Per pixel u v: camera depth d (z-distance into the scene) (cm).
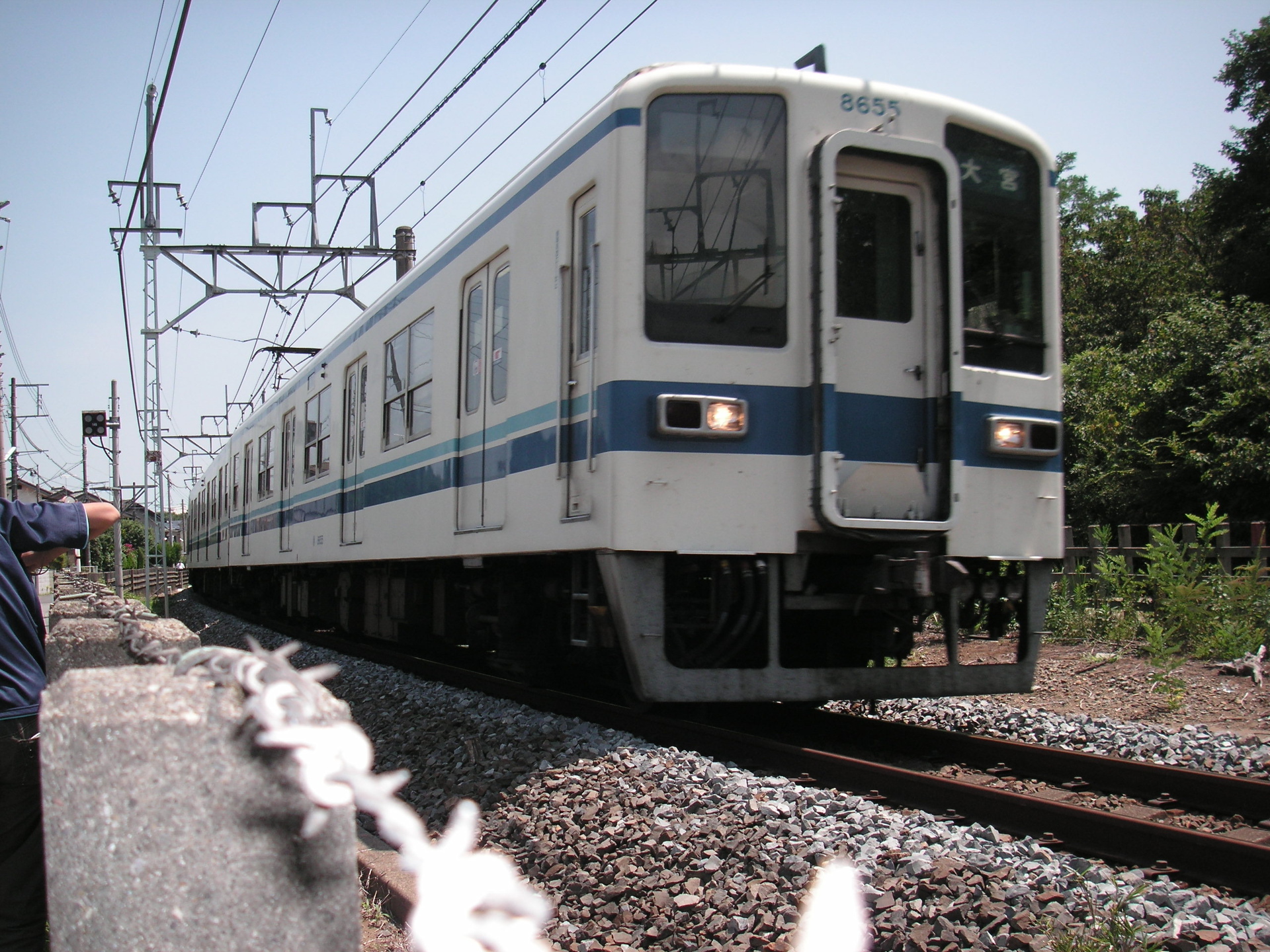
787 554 533
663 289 523
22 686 268
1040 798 395
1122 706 699
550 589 672
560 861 372
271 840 116
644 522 508
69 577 1045
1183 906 296
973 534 559
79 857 116
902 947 272
